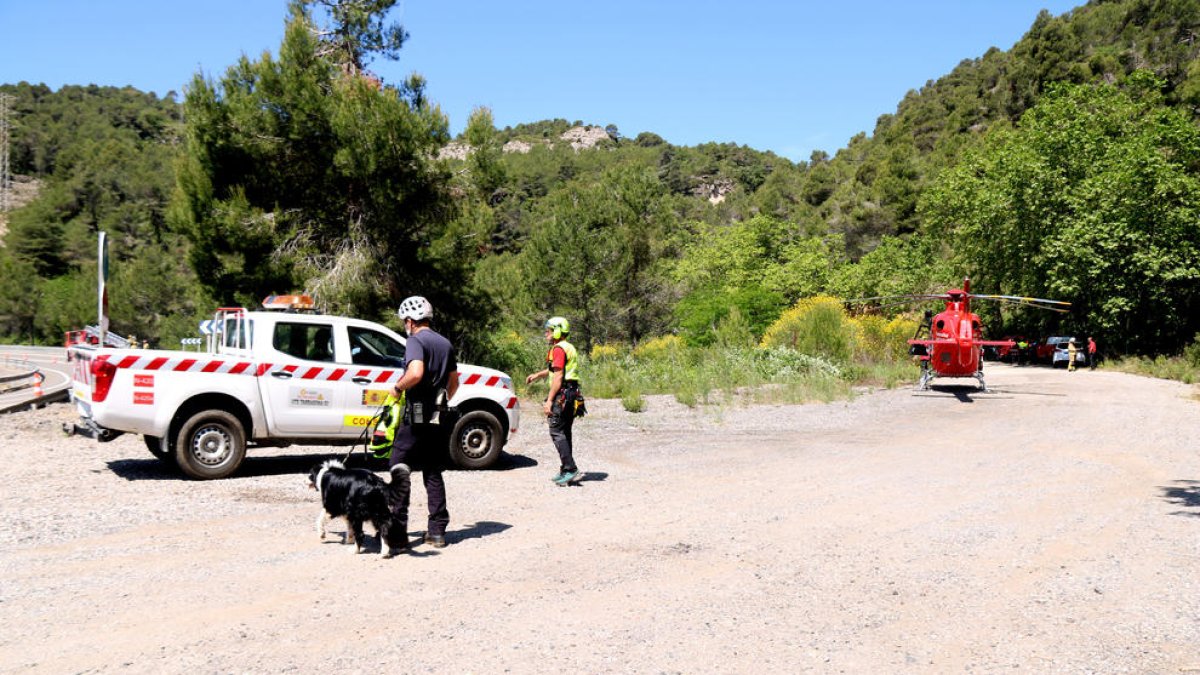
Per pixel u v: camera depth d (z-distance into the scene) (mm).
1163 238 38562
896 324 29625
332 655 3955
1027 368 40594
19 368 42219
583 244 29688
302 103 17234
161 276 68375
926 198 55375
